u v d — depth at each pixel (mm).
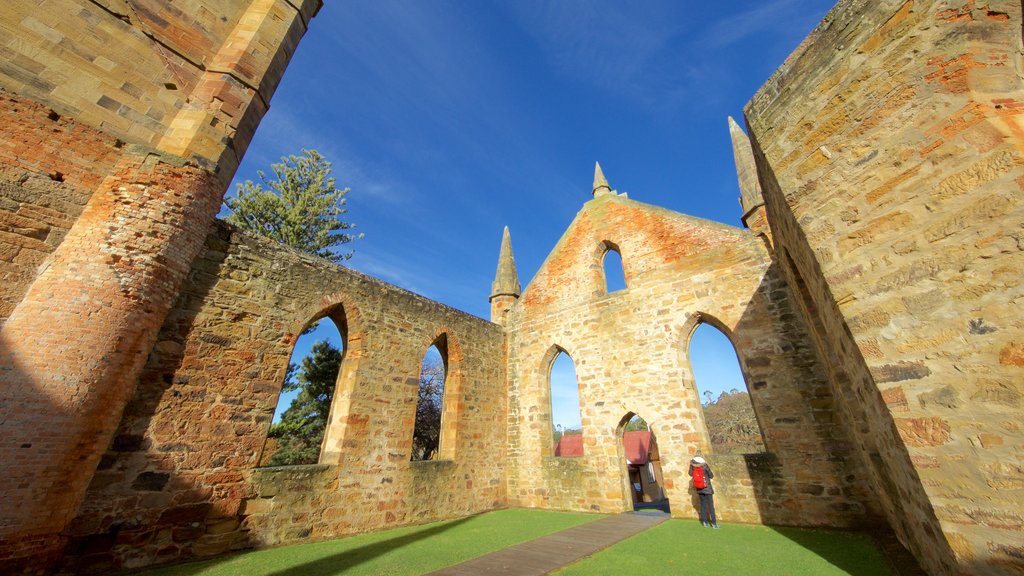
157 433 6273
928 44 3484
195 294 7137
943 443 2994
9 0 6207
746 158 11766
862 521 7801
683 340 11430
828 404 8750
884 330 3443
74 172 6109
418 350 11438
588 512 11406
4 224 5387
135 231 6062
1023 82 3213
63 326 5223
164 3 7773
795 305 9711
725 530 8281
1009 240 2811
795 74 4629
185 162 6848
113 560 5527
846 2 4145
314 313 9078
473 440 12484
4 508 4512
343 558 6430
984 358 2832
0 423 4613
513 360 14828
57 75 6359
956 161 3162
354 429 9195
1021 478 2590
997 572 2627
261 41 8586
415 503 10031
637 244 13281
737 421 44031
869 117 3812
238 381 7422
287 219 19688
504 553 6637
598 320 13180
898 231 3447
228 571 5672
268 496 7410
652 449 25031
